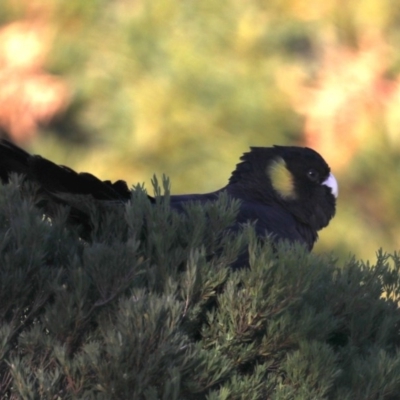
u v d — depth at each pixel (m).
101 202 6.80
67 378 5.96
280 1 15.27
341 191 14.95
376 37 15.34
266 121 14.84
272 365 6.41
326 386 6.16
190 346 6.02
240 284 6.58
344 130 14.88
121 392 5.79
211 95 14.85
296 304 6.42
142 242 6.78
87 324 6.20
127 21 15.32
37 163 6.59
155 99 14.91
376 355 6.54
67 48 15.49
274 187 9.94
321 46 15.23
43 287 6.24
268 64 14.97
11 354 6.11
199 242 6.55
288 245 6.59
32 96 15.41
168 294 6.21
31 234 6.34
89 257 6.21
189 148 14.84
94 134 15.44
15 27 15.76
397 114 14.95
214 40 15.02
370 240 14.87
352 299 6.78
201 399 6.14
